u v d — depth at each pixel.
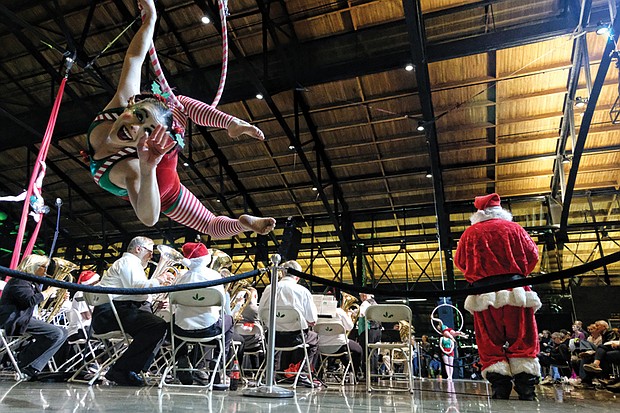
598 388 6.64
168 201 1.89
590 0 8.24
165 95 1.85
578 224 14.14
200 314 4.28
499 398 3.79
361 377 7.10
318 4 10.54
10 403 2.23
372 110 12.69
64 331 5.11
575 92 10.91
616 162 13.19
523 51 10.41
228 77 11.80
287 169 14.97
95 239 19.16
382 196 15.80
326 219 17.06
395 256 16.47
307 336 5.52
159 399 2.78
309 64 11.13
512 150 13.20
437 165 12.79
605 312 12.02
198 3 10.15
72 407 2.13
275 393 3.34
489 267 3.75
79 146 14.39
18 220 17.20
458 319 14.55
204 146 14.60
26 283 4.85
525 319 3.71
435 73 11.32
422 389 5.37
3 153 15.11
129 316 4.35
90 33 11.45
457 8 9.93
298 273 3.31
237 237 18.27
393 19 10.65
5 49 12.29
